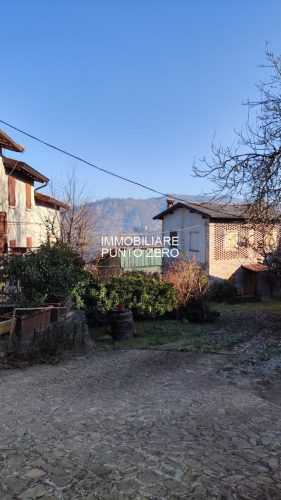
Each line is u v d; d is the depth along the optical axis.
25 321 8.52
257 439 4.66
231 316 17.86
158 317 15.95
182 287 16.44
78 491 3.43
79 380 7.08
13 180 17.97
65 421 5.11
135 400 6.04
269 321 16.42
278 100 11.62
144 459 4.06
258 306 21.72
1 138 14.70
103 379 7.20
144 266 22.45
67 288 10.81
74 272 11.88
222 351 9.94
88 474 3.73
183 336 12.96
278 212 13.20
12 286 10.14
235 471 3.87
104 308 14.01
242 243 17.92
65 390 6.47
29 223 20.30
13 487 3.49
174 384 6.96
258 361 8.64
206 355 9.32
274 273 16.83
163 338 12.51
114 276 15.65
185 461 4.05
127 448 4.32
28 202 20.16
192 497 3.38
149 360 8.80
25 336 8.48
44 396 6.12
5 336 8.61
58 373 7.48
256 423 5.16
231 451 4.32
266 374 7.58
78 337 9.74
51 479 3.63
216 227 24.12
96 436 4.64
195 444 4.48
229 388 6.72
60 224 22.05
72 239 21.64
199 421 5.20
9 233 17.36
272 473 3.85
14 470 3.80
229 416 5.41
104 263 22.11
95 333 12.93
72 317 11.12
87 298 13.91
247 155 11.81
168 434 4.75
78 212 23.36
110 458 4.07
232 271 24.64
